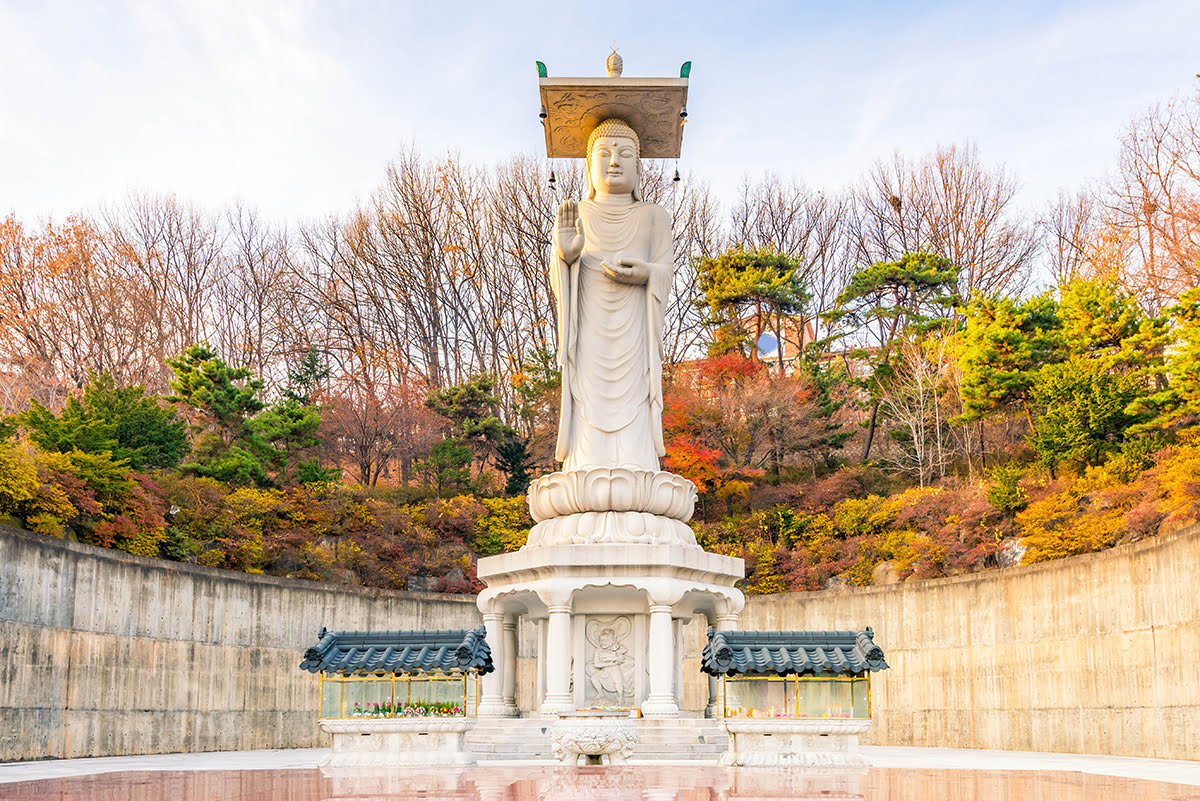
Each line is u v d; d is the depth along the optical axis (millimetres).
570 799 15016
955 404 57156
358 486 55125
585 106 29656
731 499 54062
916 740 38156
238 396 52250
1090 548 35688
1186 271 52281
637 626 28016
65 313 73625
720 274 67062
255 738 36188
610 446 28734
